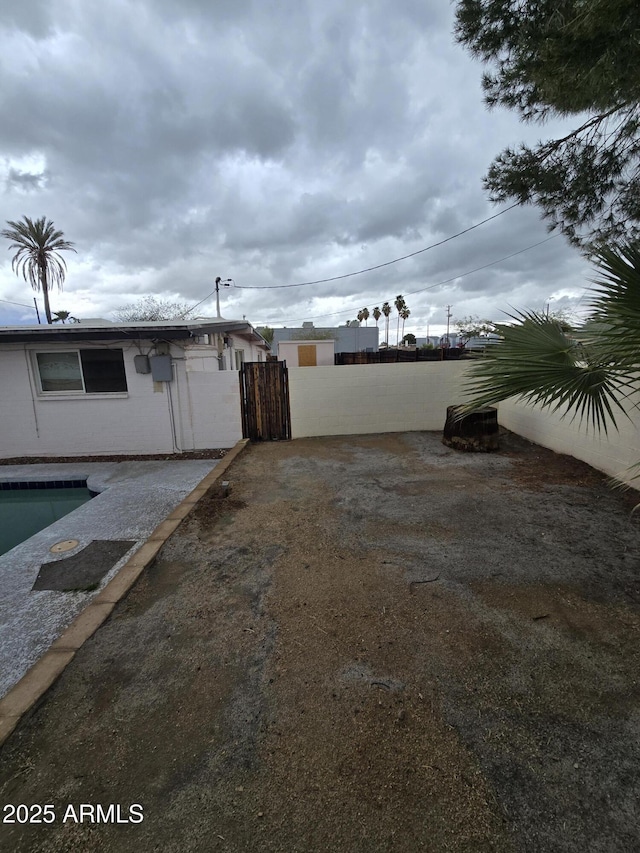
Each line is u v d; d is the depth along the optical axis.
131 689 1.79
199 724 1.60
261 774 1.39
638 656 1.91
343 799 1.30
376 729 1.56
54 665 1.92
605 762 1.40
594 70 2.56
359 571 2.75
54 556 3.42
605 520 3.53
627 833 1.19
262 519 3.68
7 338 6.31
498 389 2.78
